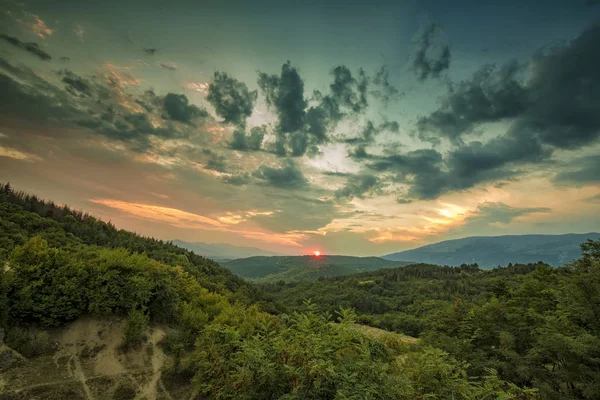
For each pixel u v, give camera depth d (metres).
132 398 9.73
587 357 10.73
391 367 7.56
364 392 5.48
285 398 5.95
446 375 8.34
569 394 11.44
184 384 10.70
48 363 10.05
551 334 12.73
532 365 13.99
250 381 6.93
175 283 18.78
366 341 7.62
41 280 11.50
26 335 10.50
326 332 7.34
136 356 11.55
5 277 10.74
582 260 16.23
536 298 22.33
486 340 19.86
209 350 9.62
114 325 12.32
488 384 8.94
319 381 5.76
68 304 11.62
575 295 12.98
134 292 13.23
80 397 9.23
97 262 14.08
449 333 25.67
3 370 9.18
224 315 15.07
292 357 6.99
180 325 14.69
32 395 8.77
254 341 8.05
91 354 10.96
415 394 7.40
